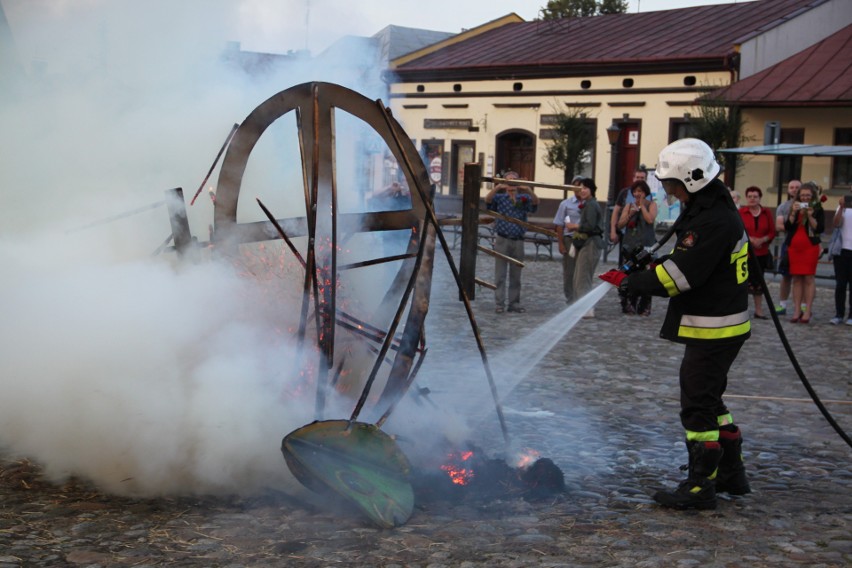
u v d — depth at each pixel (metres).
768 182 29.23
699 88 32.03
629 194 13.21
